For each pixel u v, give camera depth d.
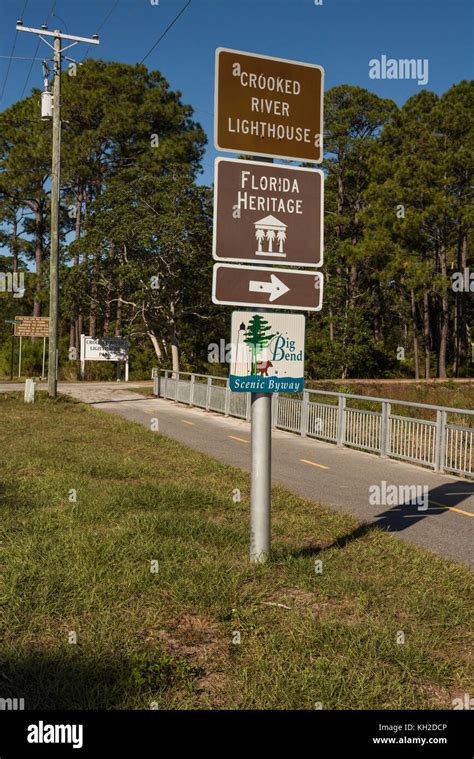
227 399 22.00
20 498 8.59
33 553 6.25
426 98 49.53
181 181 37.34
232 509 8.61
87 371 42.34
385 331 64.19
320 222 6.30
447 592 5.73
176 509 8.38
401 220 44.09
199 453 13.38
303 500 9.35
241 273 6.07
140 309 37.72
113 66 49.41
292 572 6.04
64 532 7.04
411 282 44.34
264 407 6.30
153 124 50.06
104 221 36.12
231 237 6.02
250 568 6.09
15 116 56.69
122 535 6.92
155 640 4.59
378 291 59.56
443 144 45.41
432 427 12.60
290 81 6.26
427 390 35.44
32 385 23.83
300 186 6.25
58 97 24.41
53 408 22.11
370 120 53.22
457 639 4.79
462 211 43.34
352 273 54.50
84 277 36.81
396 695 3.95
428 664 4.32
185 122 51.38
